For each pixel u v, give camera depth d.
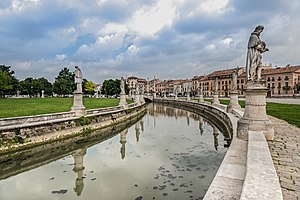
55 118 17.55
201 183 8.88
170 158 12.47
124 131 22.52
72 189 8.88
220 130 22.14
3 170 11.63
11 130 13.45
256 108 9.12
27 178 10.34
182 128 23.75
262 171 3.97
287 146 7.98
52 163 12.51
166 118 34.19
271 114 19.47
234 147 7.59
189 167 10.84
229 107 23.33
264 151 5.43
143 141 17.44
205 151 13.82
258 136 7.40
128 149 15.09
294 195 4.33
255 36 9.43
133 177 9.84
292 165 5.99
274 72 89.56
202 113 40.00
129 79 148.50
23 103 38.28
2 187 9.40
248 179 3.60
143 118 34.44
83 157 13.56
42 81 104.44
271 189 3.21
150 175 9.94
